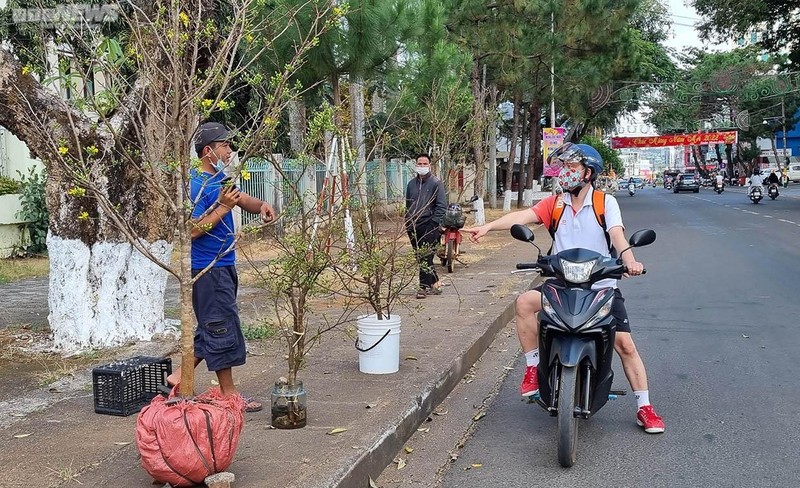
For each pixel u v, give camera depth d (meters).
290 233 5.39
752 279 12.30
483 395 6.31
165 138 4.48
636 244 4.95
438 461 4.86
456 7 20.30
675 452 4.98
